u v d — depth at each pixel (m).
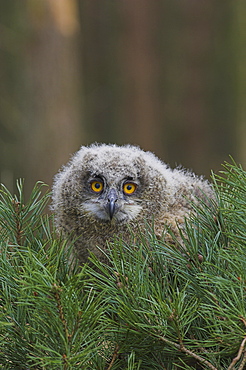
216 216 7.25
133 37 32.09
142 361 6.66
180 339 5.96
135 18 31.97
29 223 7.77
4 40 21.80
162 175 10.58
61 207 10.66
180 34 31.67
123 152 10.80
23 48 21.91
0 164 22.39
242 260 6.06
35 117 22.08
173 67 31.81
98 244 10.37
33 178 21.92
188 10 31.48
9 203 7.71
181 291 6.18
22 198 7.77
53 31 21.83
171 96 31.81
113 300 6.53
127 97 32.59
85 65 34.75
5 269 6.62
